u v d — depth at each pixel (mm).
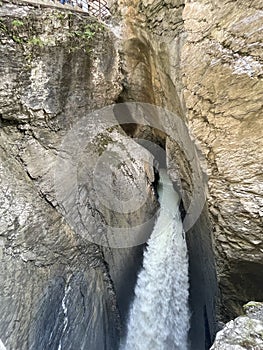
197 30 4117
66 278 4578
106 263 5383
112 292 5496
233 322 3068
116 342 5512
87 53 5367
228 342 2822
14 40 4551
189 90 4184
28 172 4617
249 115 3682
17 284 3768
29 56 4684
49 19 4898
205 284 5438
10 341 3436
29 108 4746
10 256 3832
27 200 4336
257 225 3803
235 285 4375
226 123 3842
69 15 5176
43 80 4848
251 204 3771
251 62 3633
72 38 5152
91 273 5098
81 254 4926
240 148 3791
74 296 4629
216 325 4840
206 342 5375
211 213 4129
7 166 4359
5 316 3467
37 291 4016
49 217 4520
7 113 4582
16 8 4680
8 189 4168
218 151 3928
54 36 4941
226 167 3885
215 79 3900
